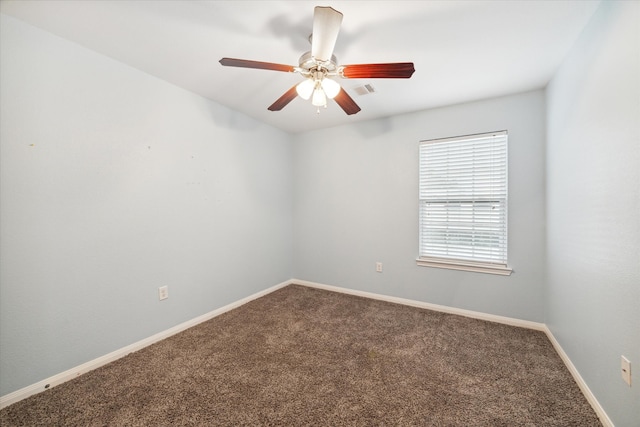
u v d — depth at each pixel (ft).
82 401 5.11
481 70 6.91
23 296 5.17
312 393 5.35
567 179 6.15
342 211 11.60
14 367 5.07
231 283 9.78
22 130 5.14
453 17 4.98
